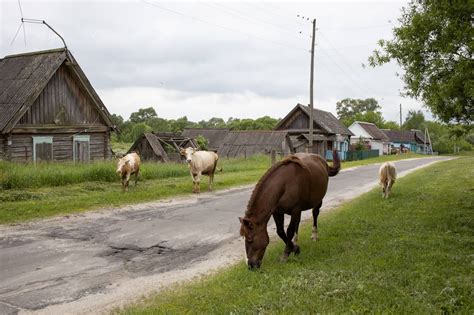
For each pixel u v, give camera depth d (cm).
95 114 2522
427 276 639
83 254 847
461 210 1182
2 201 1272
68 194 1442
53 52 2319
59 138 2286
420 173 2623
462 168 2883
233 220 1195
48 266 766
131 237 989
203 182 1980
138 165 1666
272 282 639
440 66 962
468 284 599
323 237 939
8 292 643
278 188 730
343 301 559
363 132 7225
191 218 1216
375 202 1416
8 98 2098
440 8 944
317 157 927
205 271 758
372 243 855
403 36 1016
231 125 7688
